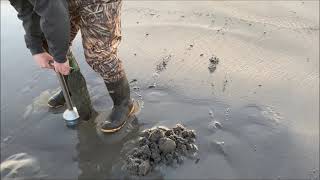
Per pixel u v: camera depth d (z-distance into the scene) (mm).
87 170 2943
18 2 2545
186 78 3611
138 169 2844
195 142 3057
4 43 4125
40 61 2787
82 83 3164
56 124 3297
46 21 2406
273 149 3012
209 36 4039
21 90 3625
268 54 3803
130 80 3629
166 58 3826
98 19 2697
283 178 2828
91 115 3322
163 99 3439
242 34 4035
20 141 3186
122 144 3098
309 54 3781
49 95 3549
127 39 4078
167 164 2898
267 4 4391
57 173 2936
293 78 3561
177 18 4297
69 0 2654
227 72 3643
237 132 3131
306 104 3338
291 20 4156
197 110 3320
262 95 3424
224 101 3383
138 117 3291
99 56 2879
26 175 2926
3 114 3404
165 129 3088
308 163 2910
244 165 2908
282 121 3211
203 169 2879
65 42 2523
